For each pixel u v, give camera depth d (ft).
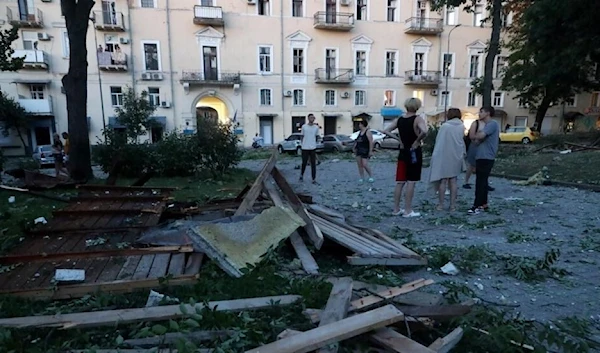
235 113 101.35
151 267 10.39
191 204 19.25
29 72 89.92
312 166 32.27
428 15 110.11
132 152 38.14
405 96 112.57
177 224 14.11
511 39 97.96
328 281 9.98
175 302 8.57
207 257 11.52
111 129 40.06
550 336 6.94
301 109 106.32
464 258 12.71
